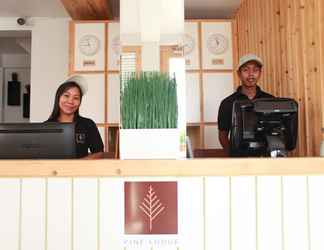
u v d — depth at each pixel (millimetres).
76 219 1325
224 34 4359
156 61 1574
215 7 4527
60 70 5004
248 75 2871
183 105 1428
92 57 4352
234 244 1318
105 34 4371
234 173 1322
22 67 7043
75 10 4211
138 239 1319
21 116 6977
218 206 1321
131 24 1610
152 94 1351
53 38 5043
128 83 1358
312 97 2287
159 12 1589
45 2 4496
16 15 4984
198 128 4332
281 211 1324
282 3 2939
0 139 1491
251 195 1325
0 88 6938
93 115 4297
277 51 3092
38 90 4988
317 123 2203
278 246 1320
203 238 1316
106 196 1326
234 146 1772
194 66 4305
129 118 1350
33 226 1329
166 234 1319
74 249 1321
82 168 1329
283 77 2922
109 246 1321
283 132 1717
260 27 3570
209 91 4281
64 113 2545
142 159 1333
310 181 1329
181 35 1604
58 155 1492
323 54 2139
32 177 1334
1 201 1333
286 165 1328
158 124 1348
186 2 4355
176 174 1322
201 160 1325
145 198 1321
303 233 1324
